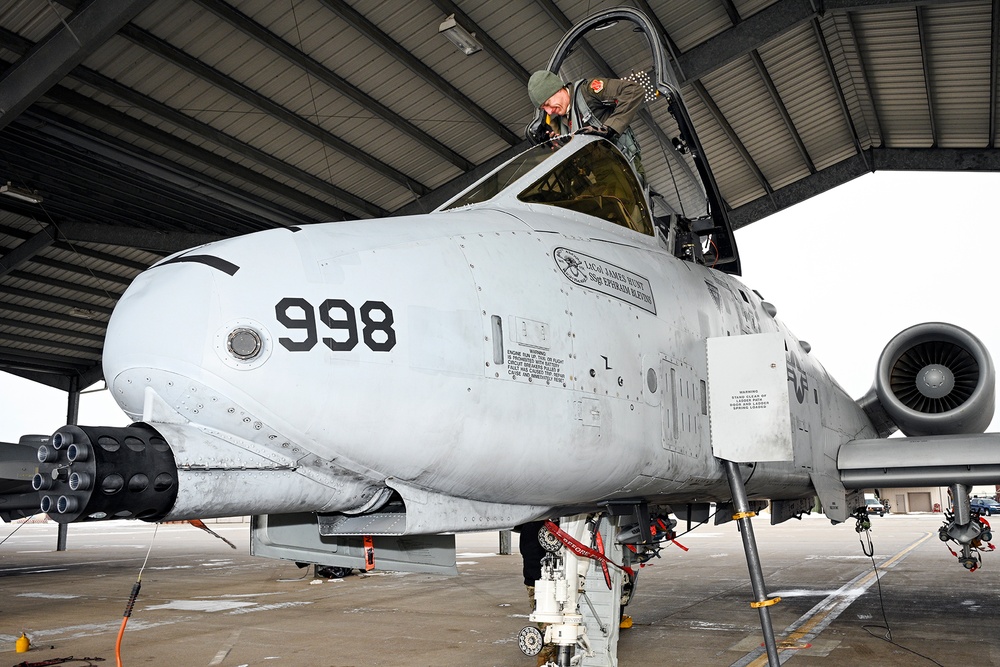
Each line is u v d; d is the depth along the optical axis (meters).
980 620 7.46
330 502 2.68
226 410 2.37
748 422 3.74
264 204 13.36
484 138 13.23
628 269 3.66
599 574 4.61
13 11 8.52
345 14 9.74
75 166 11.53
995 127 14.95
